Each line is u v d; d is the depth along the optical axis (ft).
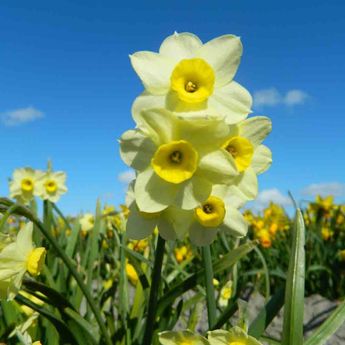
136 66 0.51
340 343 1.09
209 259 0.69
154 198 0.51
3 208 0.58
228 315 0.61
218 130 0.49
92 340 0.66
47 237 0.61
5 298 0.59
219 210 0.55
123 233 1.06
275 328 1.19
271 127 0.59
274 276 1.78
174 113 0.50
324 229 2.08
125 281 0.95
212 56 0.52
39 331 0.84
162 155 0.49
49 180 1.46
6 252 0.57
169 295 0.68
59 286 0.96
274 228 2.04
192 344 0.52
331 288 1.72
